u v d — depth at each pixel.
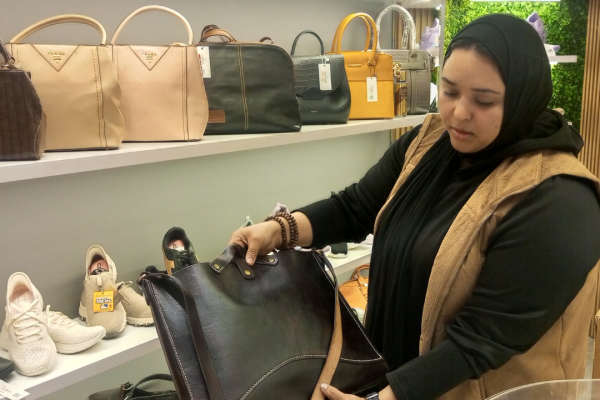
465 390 1.04
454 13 2.96
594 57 3.04
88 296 1.50
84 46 1.37
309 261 1.08
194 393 0.81
